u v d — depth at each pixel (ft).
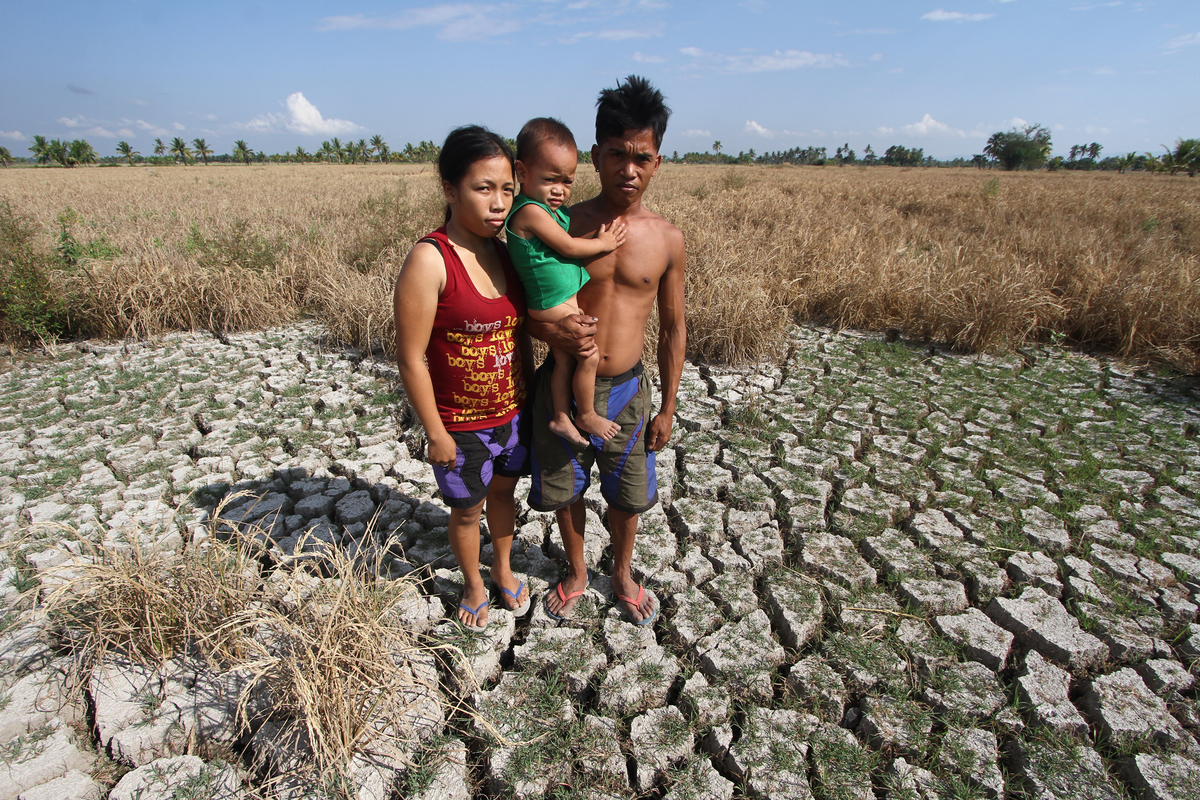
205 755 6.58
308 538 9.78
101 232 28.35
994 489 11.35
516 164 5.83
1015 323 18.52
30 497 10.67
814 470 11.71
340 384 15.47
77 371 16.25
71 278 18.90
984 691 7.32
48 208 49.11
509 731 6.77
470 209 5.76
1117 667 7.88
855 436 13.03
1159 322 17.72
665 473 11.75
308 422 13.60
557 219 6.00
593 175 49.01
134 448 12.22
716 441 12.98
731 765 6.59
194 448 12.55
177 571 7.52
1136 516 10.52
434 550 9.55
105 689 6.93
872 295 20.59
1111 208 47.57
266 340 18.79
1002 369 17.10
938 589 8.80
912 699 7.34
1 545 8.98
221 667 7.24
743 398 14.99
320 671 6.31
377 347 17.98
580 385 6.54
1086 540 9.96
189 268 20.53
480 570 9.25
